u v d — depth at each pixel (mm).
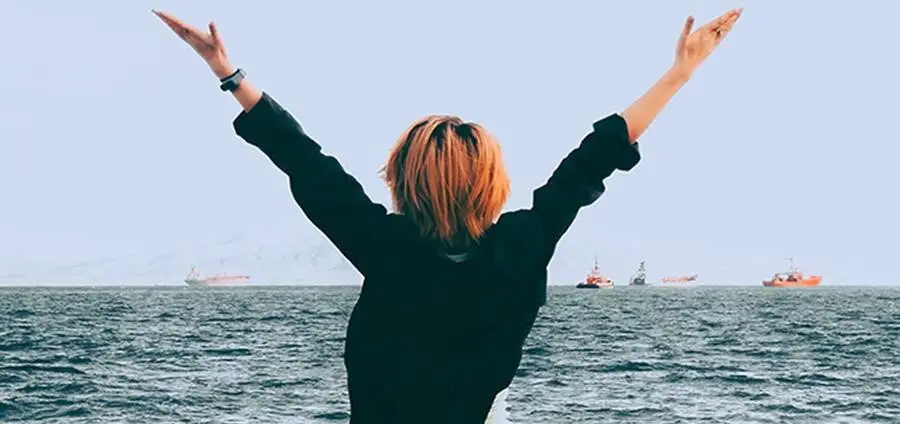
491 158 2266
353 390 2299
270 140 2312
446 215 2252
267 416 20797
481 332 2262
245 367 31453
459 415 2260
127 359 34125
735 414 21359
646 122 2375
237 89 2312
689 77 2387
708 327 58500
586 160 2346
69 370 29953
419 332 2254
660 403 22906
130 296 146250
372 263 2281
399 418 2260
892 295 169375
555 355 36750
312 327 56562
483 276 2252
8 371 29234
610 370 30938
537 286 2307
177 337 46531
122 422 19969
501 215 2334
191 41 2281
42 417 20531
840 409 22391
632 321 66875
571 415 20859
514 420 20094
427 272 2252
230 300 121625
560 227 2338
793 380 28469
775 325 61156
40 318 65750
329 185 2309
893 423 20391
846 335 50594
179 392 24766
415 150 2264
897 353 38562
